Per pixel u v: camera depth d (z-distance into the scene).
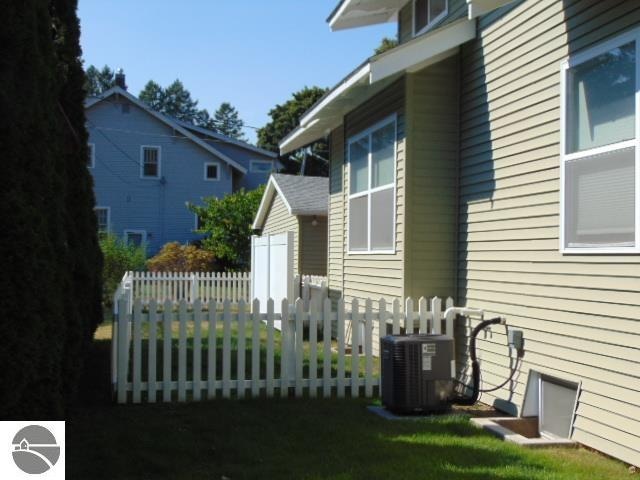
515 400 6.57
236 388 7.50
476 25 7.65
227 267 25.19
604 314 5.34
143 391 7.61
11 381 4.39
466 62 7.88
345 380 7.64
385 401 6.76
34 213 4.64
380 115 9.05
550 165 6.16
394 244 8.38
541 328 6.21
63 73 7.74
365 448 5.39
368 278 9.61
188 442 5.57
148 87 83.19
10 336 4.40
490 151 7.27
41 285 4.63
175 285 20.11
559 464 4.98
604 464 5.02
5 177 4.55
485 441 5.62
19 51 4.80
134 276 19.80
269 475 4.73
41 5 5.59
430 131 7.97
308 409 6.87
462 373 7.64
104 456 5.18
